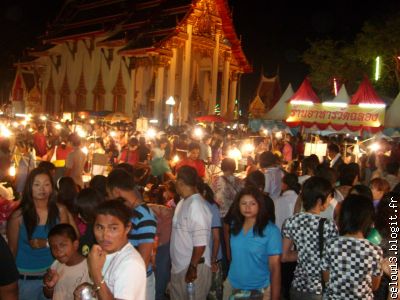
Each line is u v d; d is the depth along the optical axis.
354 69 46.81
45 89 60.78
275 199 8.40
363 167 13.79
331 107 15.05
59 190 6.49
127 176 5.27
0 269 3.65
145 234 5.10
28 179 5.57
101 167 12.50
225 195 8.16
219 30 48.28
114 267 3.75
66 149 12.95
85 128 28.81
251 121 20.95
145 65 47.59
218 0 47.09
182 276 6.02
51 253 5.36
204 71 54.09
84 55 55.69
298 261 5.50
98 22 54.97
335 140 23.03
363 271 4.64
